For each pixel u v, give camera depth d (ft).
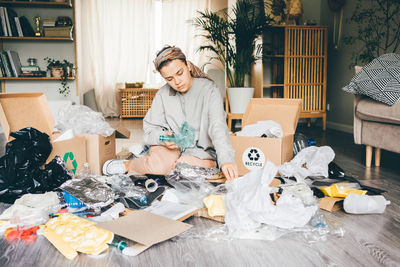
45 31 13.32
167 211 4.27
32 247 3.64
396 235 3.94
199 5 19.63
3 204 4.99
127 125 15.76
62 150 5.64
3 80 13.82
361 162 8.04
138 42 19.86
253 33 12.92
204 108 5.34
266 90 15.60
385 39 11.84
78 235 3.56
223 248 3.61
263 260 3.37
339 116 14.97
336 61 15.17
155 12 19.98
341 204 4.83
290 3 14.53
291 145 6.52
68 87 14.03
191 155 5.58
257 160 5.96
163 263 3.31
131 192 4.69
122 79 20.06
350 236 3.90
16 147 5.04
